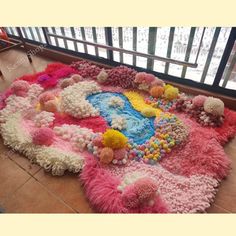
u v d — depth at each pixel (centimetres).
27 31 226
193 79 153
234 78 137
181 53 146
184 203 92
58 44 211
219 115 127
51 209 96
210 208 93
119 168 108
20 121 138
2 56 225
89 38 183
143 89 157
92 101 152
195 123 129
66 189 103
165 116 133
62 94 152
